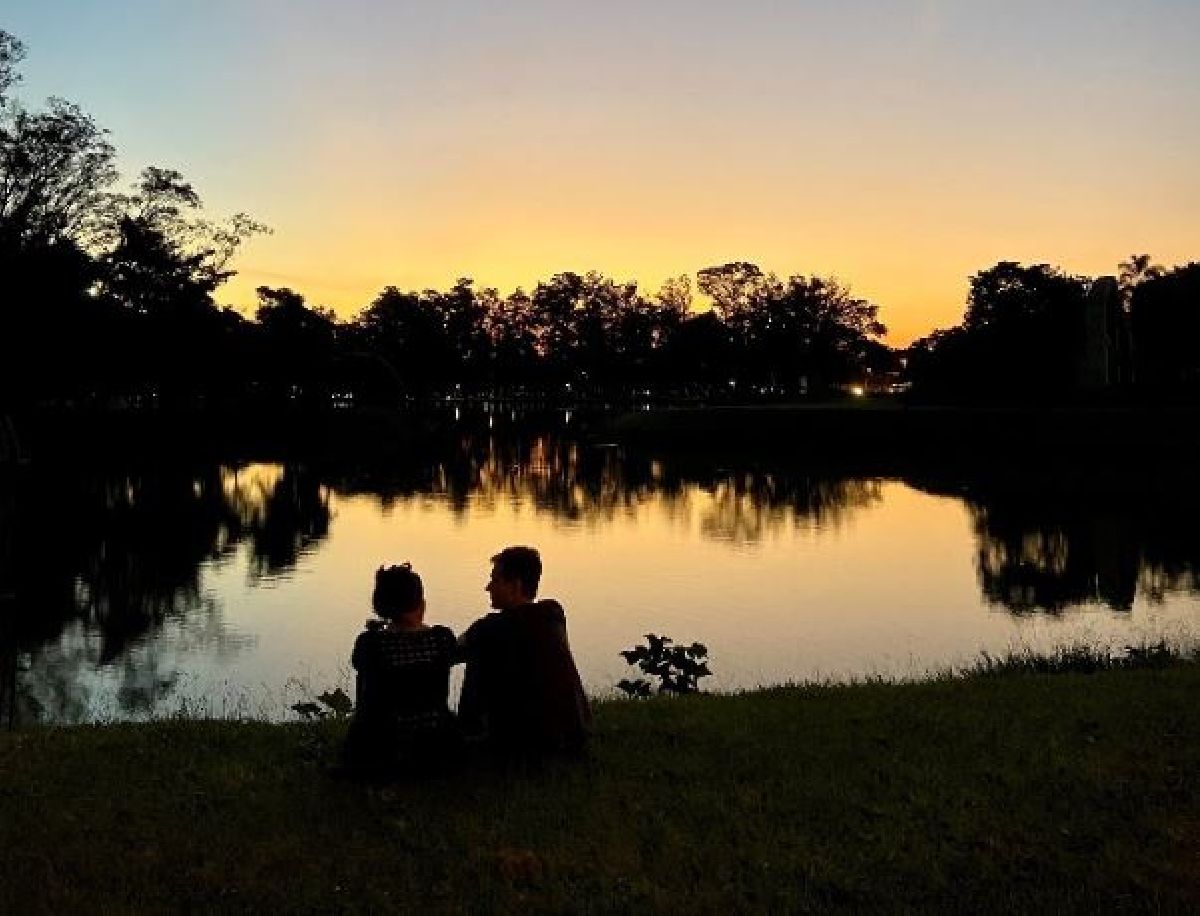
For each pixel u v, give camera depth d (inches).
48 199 2311.8
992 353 3927.2
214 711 538.3
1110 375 3408.0
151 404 3816.4
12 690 583.5
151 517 1424.7
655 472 2309.3
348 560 1083.9
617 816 258.4
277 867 231.1
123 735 335.6
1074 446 2305.6
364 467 2389.3
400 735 273.0
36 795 272.5
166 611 807.7
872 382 6107.3
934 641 737.6
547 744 288.2
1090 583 966.4
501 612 293.4
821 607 856.3
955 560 1109.1
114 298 2965.1
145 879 224.2
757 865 233.3
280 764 300.4
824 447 2854.3
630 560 1104.2
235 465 2391.7
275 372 4512.8
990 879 228.2
